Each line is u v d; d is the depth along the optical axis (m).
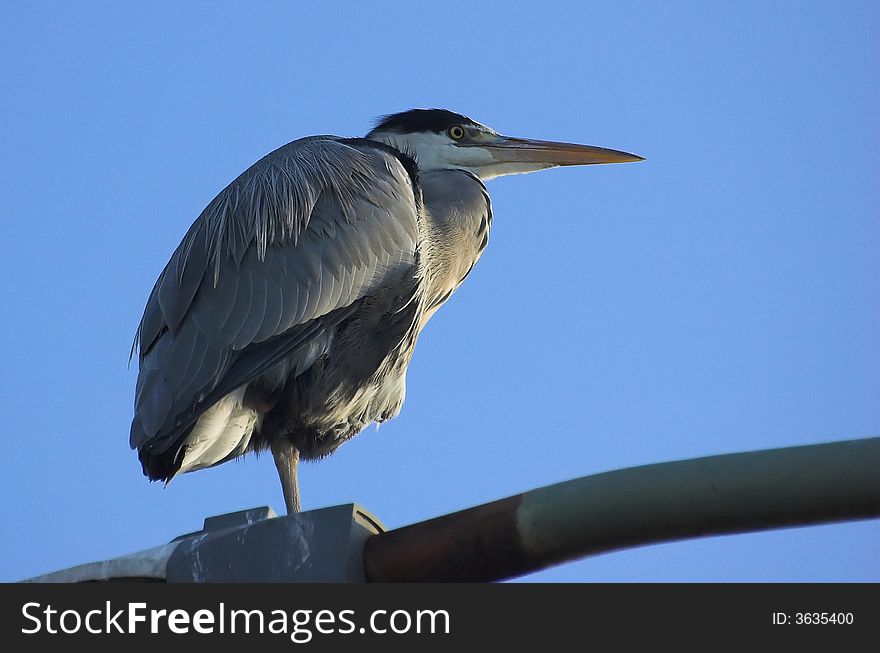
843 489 6.49
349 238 12.91
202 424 12.12
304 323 12.46
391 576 7.57
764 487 6.64
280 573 7.72
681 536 6.96
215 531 8.13
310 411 12.62
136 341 13.55
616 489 6.97
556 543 7.20
